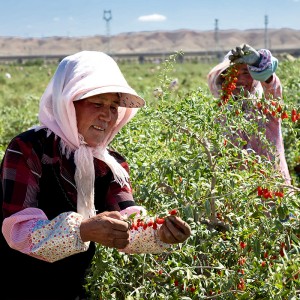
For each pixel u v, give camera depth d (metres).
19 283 2.88
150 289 3.60
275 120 4.36
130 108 3.08
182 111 3.88
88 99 2.83
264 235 3.49
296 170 6.32
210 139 3.73
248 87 4.59
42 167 2.82
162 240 2.84
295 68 10.41
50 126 2.83
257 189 3.45
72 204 2.88
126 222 2.70
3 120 10.60
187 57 129.50
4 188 2.76
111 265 3.59
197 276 3.47
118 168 2.97
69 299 2.99
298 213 3.43
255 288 3.37
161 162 3.63
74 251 2.65
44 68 70.00
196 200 3.63
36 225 2.69
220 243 3.66
